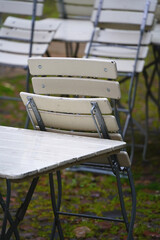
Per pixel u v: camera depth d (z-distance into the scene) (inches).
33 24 307.0
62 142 146.1
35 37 320.8
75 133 167.0
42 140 147.8
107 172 303.9
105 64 158.1
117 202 260.4
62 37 327.6
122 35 303.9
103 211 247.6
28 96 165.2
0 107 450.3
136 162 326.6
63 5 367.9
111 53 303.6
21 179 111.9
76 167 314.3
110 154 146.1
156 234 219.3
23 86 517.3
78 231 221.9
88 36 327.6
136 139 376.2
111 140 152.8
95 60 159.0
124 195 271.9
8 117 419.2
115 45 300.8
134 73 289.9
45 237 215.2
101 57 309.0
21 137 151.3
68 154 131.2
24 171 113.4
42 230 222.8
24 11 316.5
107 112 155.1
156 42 310.2
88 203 259.8
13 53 319.3
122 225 229.9
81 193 274.7
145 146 333.4
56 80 167.6
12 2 319.3
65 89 168.6
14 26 323.9
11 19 328.5
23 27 322.7
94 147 140.4
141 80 542.3
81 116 160.6
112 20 298.8
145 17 289.0
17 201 257.3
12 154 129.7
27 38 320.5
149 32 299.6
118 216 240.7
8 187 117.7
